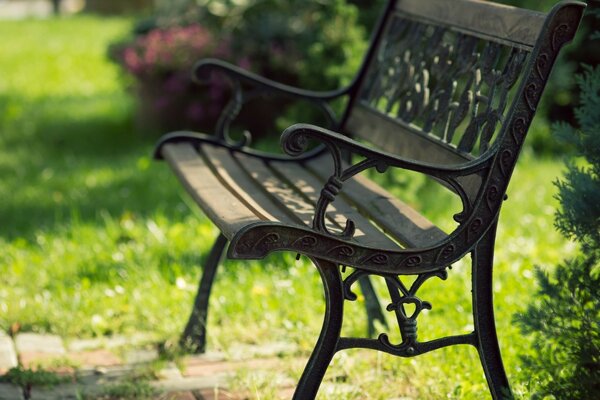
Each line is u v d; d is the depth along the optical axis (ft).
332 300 10.93
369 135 15.72
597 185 11.45
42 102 41.93
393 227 12.30
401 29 15.87
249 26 32.89
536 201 24.17
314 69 26.94
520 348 14.65
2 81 47.78
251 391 13.74
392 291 11.49
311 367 11.00
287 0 33.35
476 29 13.19
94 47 61.52
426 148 13.61
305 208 12.93
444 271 11.27
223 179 14.17
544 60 11.01
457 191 11.16
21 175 28.71
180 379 14.46
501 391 11.74
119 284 18.37
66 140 34.19
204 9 34.68
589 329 11.45
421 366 14.35
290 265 19.29
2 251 20.38
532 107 11.12
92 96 43.27
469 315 16.34
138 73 33.24
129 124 36.37
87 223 22.67
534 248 19.97
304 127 10.45
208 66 15.93
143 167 27.63
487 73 12.58
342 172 10.65
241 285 18.24
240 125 32.91
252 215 11.78
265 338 16.07
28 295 17.65
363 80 16.70
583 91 12.13
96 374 14.61
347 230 10.80
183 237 21.15
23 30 73.36
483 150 12.00
